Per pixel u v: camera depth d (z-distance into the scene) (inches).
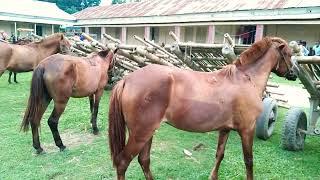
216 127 138.1
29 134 221.6
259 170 179.3
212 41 828.6
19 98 343.0
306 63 162.7
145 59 298.5
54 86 181.9
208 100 132.9
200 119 133.3
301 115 211.3
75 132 234.7
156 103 128.8
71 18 1280.8
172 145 215.0
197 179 164.2
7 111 284.4
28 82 462.0
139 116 129.4
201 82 135.0
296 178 171.8
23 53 302.0
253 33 831.7
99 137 225.8
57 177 161.9
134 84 130.6
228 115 137.6
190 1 1013.8
